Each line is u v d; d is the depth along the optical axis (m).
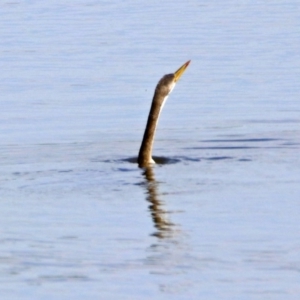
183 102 53.28
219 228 28.02
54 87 58.31
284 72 60.66
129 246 26.48
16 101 54.72
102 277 24.17
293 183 32.97
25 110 52.16
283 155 38.31
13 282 23.98
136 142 42.88
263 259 25.23
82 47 71.88
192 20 83.88
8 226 28.62
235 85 57.44
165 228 28.11
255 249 26.03
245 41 72.50
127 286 23.55
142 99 54.44
